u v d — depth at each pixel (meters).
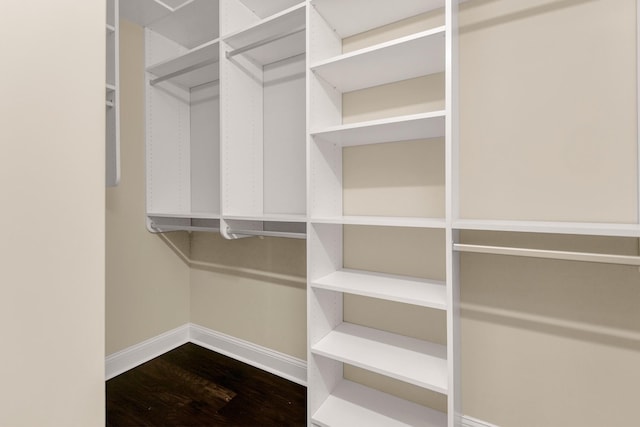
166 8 1.83
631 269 1.09
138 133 2.03
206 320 2.24
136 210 2.03
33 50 0.42
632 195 1.06
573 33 1.14
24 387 0.42
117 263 1.94
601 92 1.10
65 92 0.46
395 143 1.50
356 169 1.59
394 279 1.42
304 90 1.77
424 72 1.39
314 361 1.41
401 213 1.49
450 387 1.08
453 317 1.11
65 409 0.46
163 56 2.14
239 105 1.76
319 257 1.45
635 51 1.05
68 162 0.46
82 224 0.47
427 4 1.36
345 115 1.60
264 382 1.84
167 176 2.17
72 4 0.46
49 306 0.44
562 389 1.19
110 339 1.91
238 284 2.08
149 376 1.90
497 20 1.27
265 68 1.90
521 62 1.23
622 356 1.10
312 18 1.37
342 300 1.65
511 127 1.25
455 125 1.13
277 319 1.92
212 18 1.93
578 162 1.14
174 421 1.53
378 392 1.57
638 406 1.08
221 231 1.69
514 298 1.27
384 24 1.49
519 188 1.24
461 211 1.35
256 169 1.86
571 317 1.17
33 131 0.42
